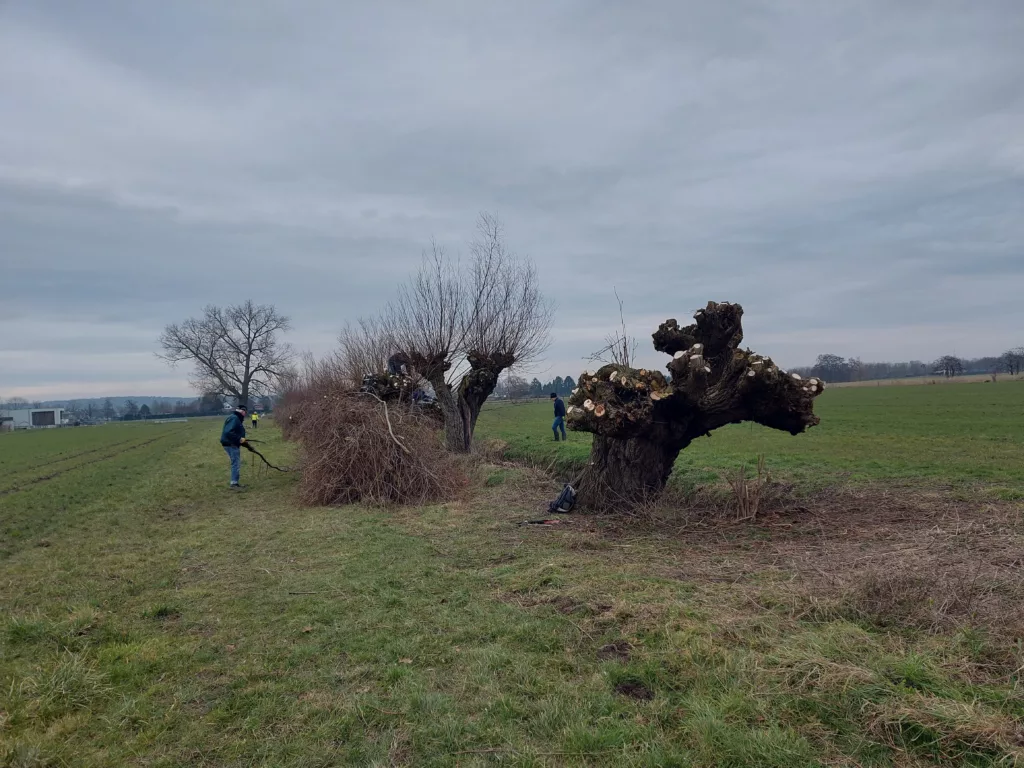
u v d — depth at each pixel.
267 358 68.12
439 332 17.36
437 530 9.01
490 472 13.95
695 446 17.47
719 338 9.24
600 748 3.25
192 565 7.62
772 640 4.12
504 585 6.04
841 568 5.71
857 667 3.61
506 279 18.14
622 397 8.83
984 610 4.27
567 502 9.74
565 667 4.16
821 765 2.93
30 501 13.91
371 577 6.58
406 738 3.47
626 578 5.81
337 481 11.87
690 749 3.17
